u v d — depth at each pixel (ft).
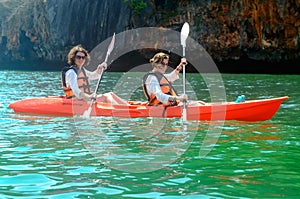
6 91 48.16
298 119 26.14
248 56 107.55
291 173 13.97
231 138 20.08
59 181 12.98
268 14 100.63
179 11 111.65
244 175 13.71
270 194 11.79
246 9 102.68
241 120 25.49
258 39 103.76
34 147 17.84
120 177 13.46
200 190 12.14
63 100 27.91
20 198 11.40
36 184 12.66
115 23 124.67
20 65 163.02
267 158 16.08
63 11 141.38
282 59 104.12
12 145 18.24
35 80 72.95
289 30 100.48
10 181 12.96
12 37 160.76
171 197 11.54
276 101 25.25
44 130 22.15
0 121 25.31
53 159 15.76
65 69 27.99
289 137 20.33
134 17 118.62
